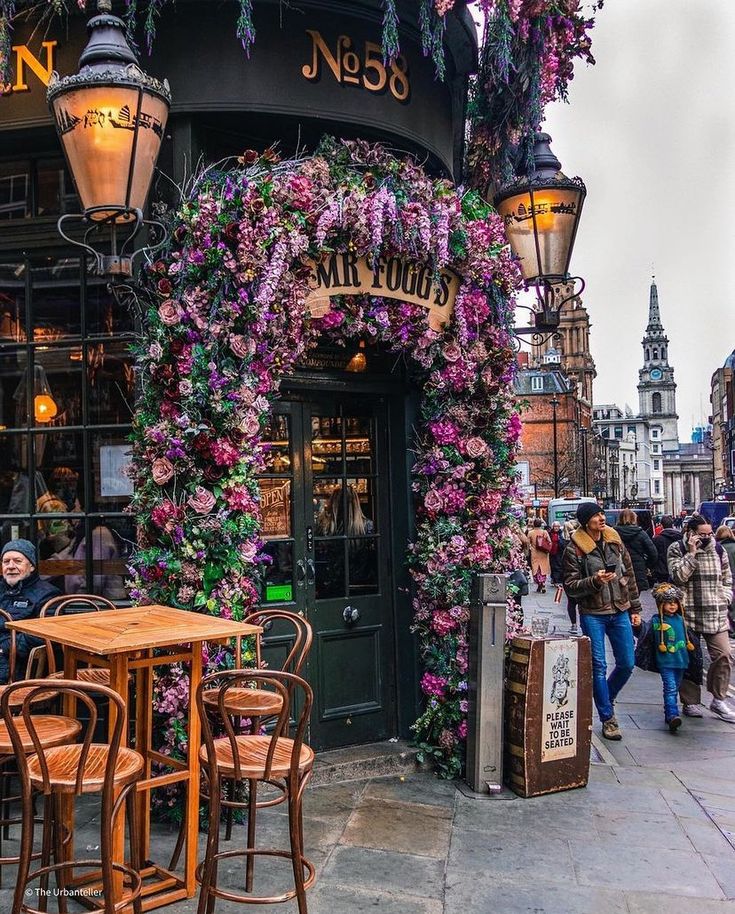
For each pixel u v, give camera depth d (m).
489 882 3.90
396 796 5.02
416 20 5.62
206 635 3.40
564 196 6.04
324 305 5.02
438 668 5.48
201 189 4.68
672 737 6.64
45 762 2.86
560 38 6.02
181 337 4.55
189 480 4.53
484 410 5.59
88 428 5.26
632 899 3.76
